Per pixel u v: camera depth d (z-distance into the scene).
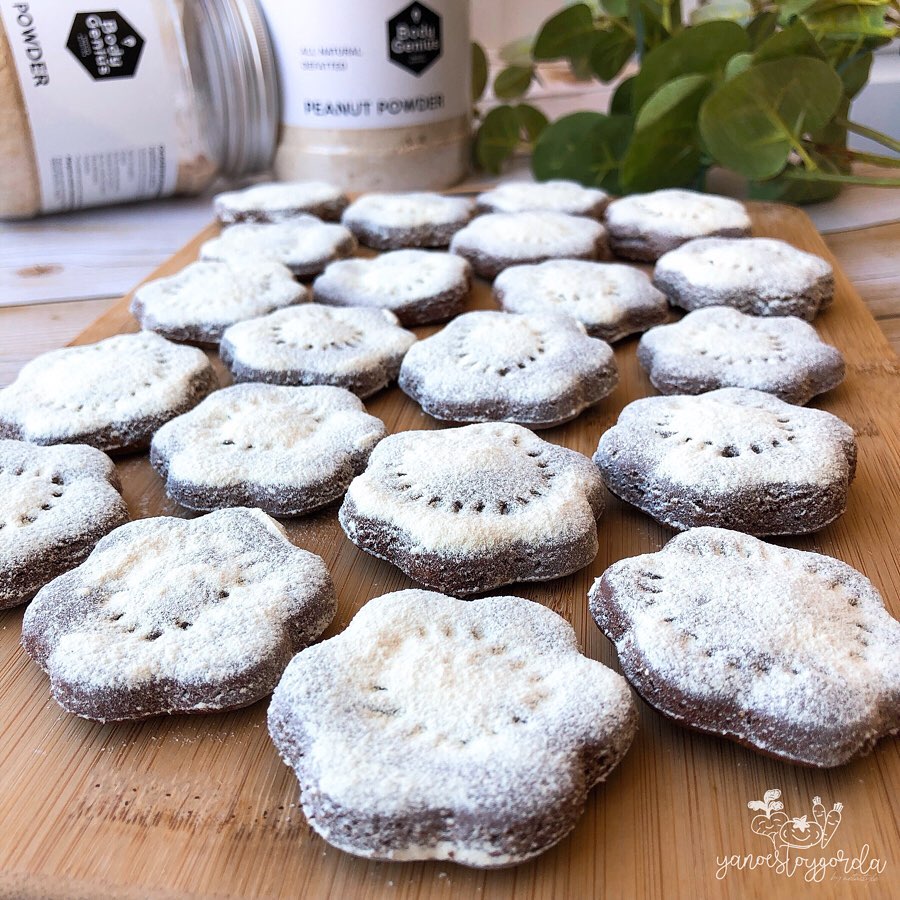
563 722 0.13
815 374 0.22
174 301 0.26
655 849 0.12
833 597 0.15
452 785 0.12
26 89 0.30
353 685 0.14
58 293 0.29
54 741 0.14
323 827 0.12
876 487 0.19
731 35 0.31
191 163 0.35
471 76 0.38
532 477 0.18
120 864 0.12
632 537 0.18
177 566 0.16
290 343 0.24
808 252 0.29
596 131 0.34
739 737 0.14
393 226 0.30
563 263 0.27
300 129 0.35
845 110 0.32
